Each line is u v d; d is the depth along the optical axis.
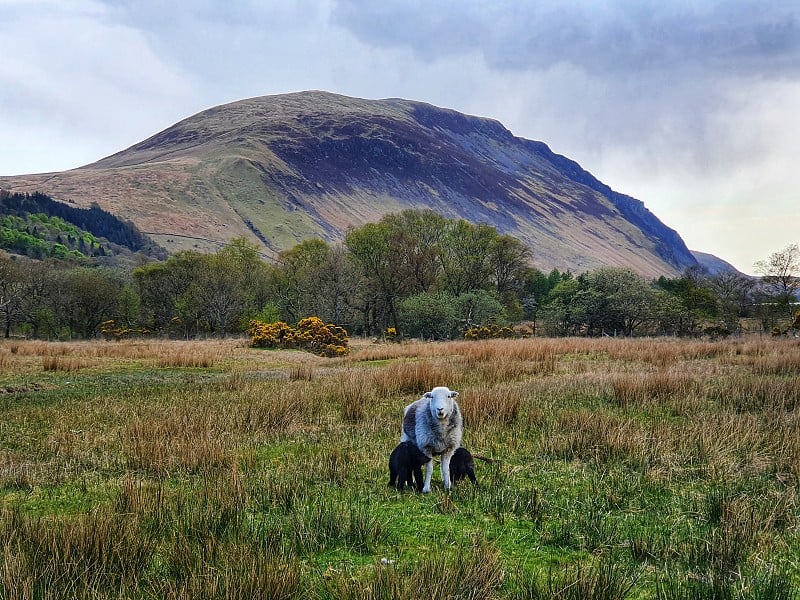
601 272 56.94
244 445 10.19
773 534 6.16
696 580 5.18
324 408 13.62
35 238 127.38
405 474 7.99
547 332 58.31
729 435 9.77
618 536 6.20
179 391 17.31
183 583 4.75
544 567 5.55
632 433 9.91
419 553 5.84
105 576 5.04
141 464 9.09
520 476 8.41
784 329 47.16
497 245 69.88
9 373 22.45
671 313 53.78
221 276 58.81
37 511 7.18
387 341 47.16
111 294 63.00
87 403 15.13
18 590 4.63
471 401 12.45
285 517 6.70
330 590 4.98
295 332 38.78
